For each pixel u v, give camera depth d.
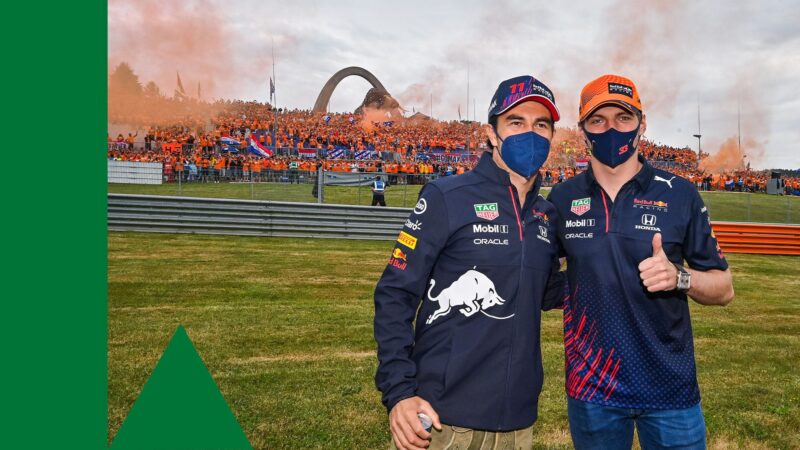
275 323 6.06
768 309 8.07
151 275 8.31
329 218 13.91
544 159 1.87
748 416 4.03
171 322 5.91
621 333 2.02
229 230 13.34
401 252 1.83
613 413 2.06
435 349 1.83
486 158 1.91
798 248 15.80
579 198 2.14
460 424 1.78
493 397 1.79
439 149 38.59
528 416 1.88
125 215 12.85
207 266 9.27
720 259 2.04
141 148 28.84
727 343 6.06
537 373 1.90
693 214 2.04
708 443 3.61
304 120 47.38
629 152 2.04
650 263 1.84
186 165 22.11
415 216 1.84
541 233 1.93
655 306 2.00
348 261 10.52
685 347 2.04
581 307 2.09
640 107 2.08
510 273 1.81
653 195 2.05
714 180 35.28
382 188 17.33
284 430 3.55
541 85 1.89
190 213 13.17
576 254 2.10
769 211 24.94
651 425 2.04
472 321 1.79
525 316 1.83
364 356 5.04
